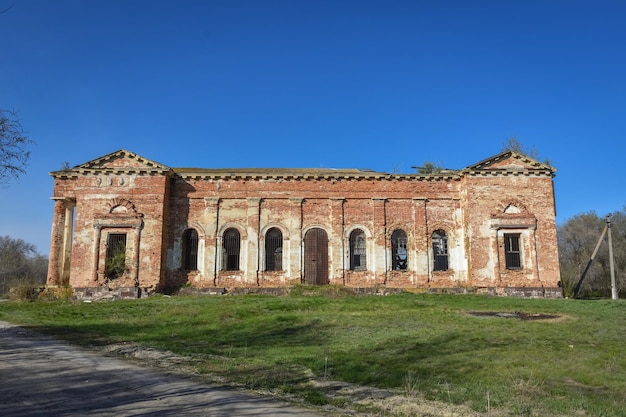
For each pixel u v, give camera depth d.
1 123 13.13
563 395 10.30
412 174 36.19
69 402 9.44
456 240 35.72
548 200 34.62
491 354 14.20
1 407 8.98
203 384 11.08
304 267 35.25
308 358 13.86
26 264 85.56
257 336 17.77
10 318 22.31
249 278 34.72
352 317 21.20
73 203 36.16
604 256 54.22
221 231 35.34
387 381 11.35
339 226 35.72
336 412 9.16
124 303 27.23
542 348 15.05
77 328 19.56
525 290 33.09
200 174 35.62
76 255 33.16
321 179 36.28
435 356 14.02
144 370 12.44
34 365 12.71
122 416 8.61
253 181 35.97
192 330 19.17
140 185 34.03
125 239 33.91
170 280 34.38
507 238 34.72
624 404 9.71
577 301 27.56
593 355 14.05
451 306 25.08
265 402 9.68
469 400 9.91
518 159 35.06
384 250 35.50
